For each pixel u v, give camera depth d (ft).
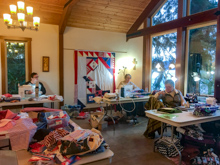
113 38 18.54
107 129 12.51
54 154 4.43
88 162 4.26
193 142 8.30
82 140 4.66
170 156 8.46
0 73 14.38
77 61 16.88
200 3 12.51
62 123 6.47
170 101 10.66
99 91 18.04
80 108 16.25
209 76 12.10
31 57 15.21
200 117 7.82
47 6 13.97
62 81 16.30
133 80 18.66
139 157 8.58
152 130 10.59
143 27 17.20
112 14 16.40
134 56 18.44
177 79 13.78
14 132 5.06
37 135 5.47
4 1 12.89
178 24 13.62
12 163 3.95
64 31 16.28
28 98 11.88
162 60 15.80
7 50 14.74
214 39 11.77
